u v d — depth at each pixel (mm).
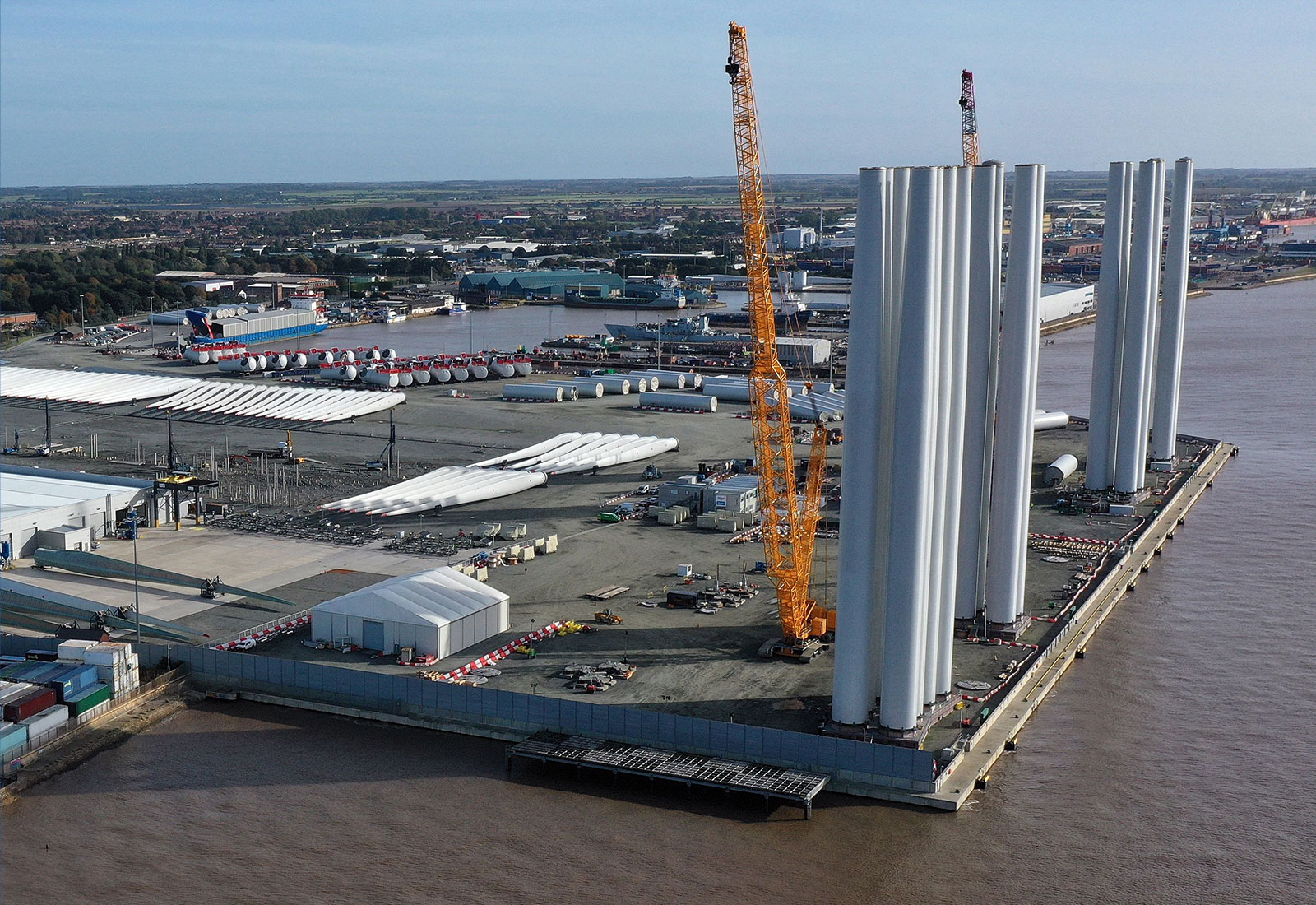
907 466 112812
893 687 116938
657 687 131875
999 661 140625
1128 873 100500
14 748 117750
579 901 96438
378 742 123438
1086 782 115250
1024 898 97062
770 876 99812
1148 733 125500
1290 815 109375
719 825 107750
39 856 102562
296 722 127812
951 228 114125
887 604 116312
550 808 110500
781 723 122938
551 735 121438
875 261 110188
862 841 105125
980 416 141500
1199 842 105062
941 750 116188
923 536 114562
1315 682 138000
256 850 103625
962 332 119062
